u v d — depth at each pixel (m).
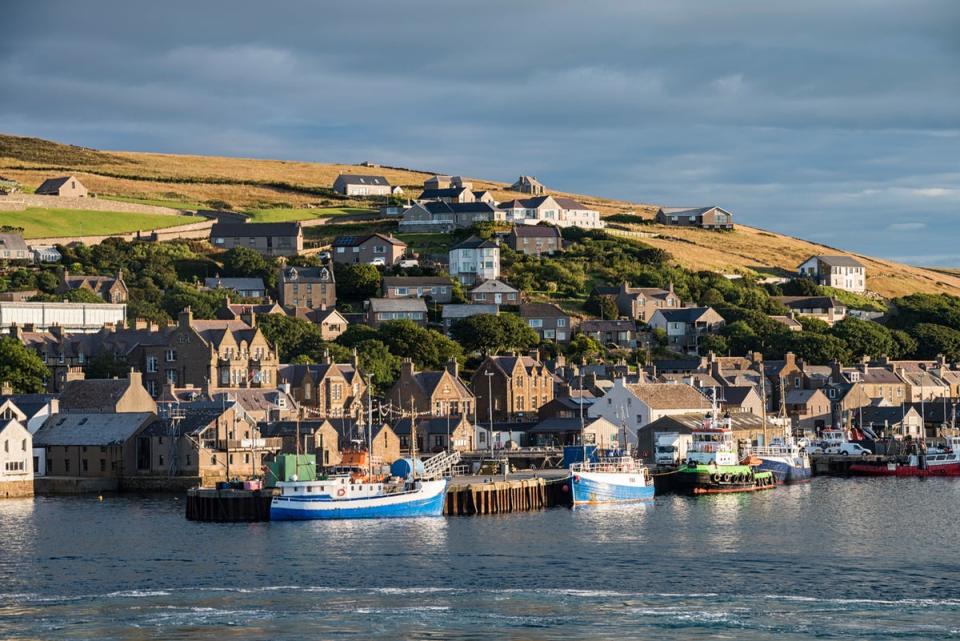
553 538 179.00
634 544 174.88
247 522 191.00
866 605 140.62
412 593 145.62
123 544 173.25
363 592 146.12
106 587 148.50
